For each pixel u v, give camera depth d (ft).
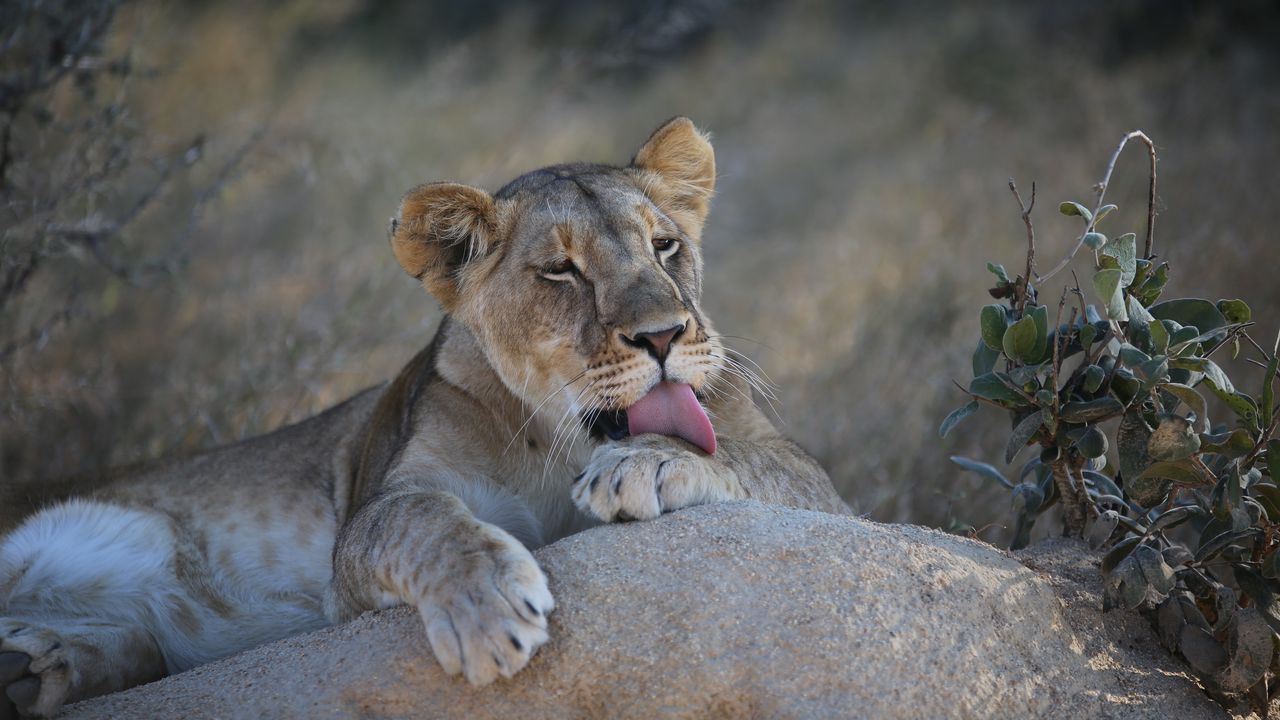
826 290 55.67
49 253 41.34
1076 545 24.53
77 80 43.60
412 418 27.45
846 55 89.45
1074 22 84.89
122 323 50.80
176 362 47.93
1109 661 21.56
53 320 43.32
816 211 67.82
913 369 43.06
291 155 56.13
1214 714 21.45
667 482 22.04
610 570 20.74
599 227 26.08
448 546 20.90
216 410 43.09
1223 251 46.09
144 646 27.58
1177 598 22.29
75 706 22.15
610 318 24.71
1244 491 22.11
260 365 44.52
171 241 55.72
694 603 20.11
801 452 27.02
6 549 28.91
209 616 29.94
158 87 64.49
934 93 80.79
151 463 32.35
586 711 19.76
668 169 29.78
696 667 19.58
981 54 82.69
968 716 19.49
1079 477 24.11
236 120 58.85
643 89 85.81
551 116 73.36
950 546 21.74
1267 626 21.71
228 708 20.86
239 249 57.11
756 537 20.97
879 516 34.30
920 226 60.90
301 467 31.30
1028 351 22.54
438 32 92.89
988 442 36.96
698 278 29.14
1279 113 65.67
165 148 54.85
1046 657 20.86
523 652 19.58
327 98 71.67
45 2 42.04
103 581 29.01
